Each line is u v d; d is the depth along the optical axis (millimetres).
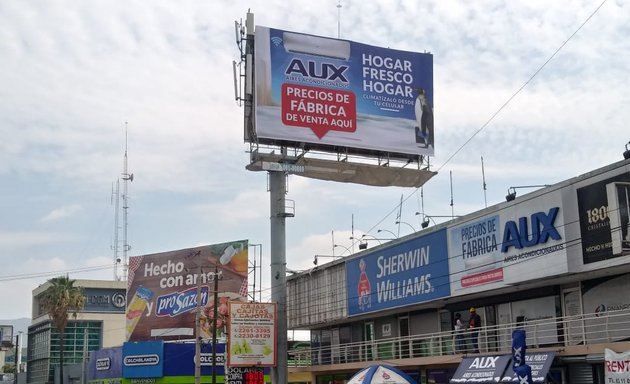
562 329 27406
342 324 46281
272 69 39500
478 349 31516
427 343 35344
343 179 40625
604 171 25484
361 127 40875
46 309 74812
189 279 61531
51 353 86125
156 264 63438
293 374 47469
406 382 27562
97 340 88062
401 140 41625
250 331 38750
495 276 30406
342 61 41094
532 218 28453
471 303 34469
